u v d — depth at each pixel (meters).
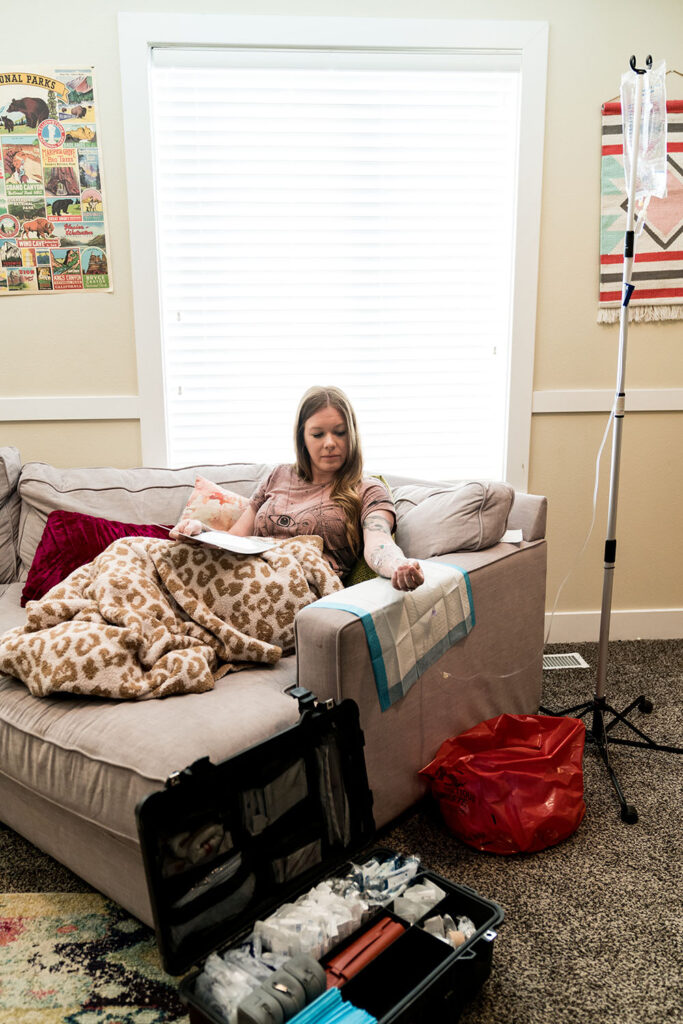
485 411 2.61
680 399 2.57
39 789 1.39
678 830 1.64
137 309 2.39
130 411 2.47
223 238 2.44
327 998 1.05
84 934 1.37
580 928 1.36
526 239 2.44
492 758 1.60
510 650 1.91
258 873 1.21
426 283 2.52
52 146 2.31
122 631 1.47
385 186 2.44
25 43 2.26
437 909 1.27
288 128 2.39
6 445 2.48
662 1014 1.17
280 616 1.66
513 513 2.04
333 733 1.33
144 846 1.05
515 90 2.40
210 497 2.09
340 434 1.94
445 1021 1.12
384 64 2.35
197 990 1.10
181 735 1.28
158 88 2.33
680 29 2.37
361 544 1.90
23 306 2.40
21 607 1.97
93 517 2.07
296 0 2.28
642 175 1.79
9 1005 1.21
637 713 2.17
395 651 1.50
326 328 2.53
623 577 2.71
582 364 2.55
